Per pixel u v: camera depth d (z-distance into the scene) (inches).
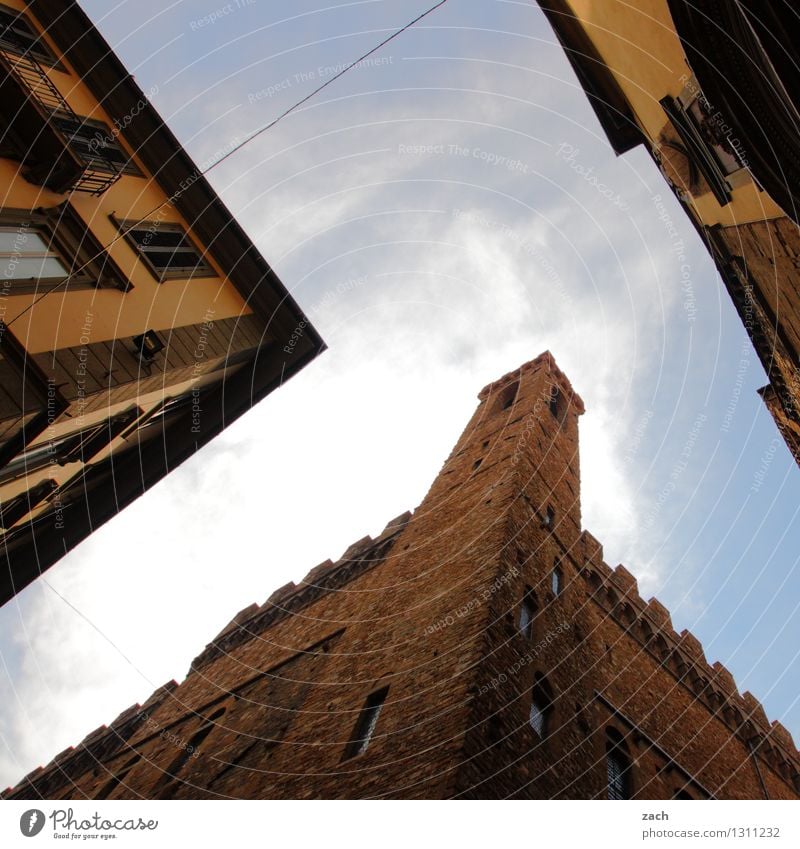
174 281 800.3
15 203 633.6
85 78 819.4
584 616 1035.3
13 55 716.7
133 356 694.5
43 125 656.4
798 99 384.8
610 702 992.9
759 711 1315.2
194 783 974.4
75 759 1437.0
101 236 716.7
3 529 739.4
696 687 1222.3
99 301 677.9
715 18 428.8
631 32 571.5
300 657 1159.6
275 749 892.6
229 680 1295.5
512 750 692.1
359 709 804.6
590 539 1217.4
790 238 482.0
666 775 971.3
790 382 625.9
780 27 370.9
